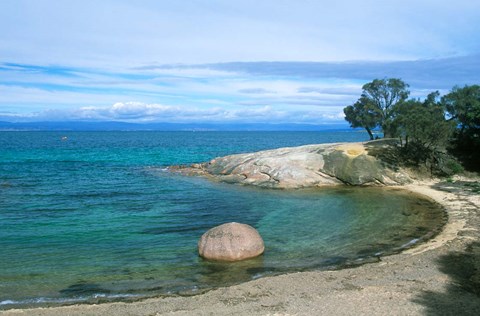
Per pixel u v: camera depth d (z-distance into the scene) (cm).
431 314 1232
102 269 1706
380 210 2861
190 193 3609
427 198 3288
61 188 3838
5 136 18238
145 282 1563
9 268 1719
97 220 2570
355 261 1780
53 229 2347
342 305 1310
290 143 13725
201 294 1438
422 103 4866
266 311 1283
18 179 4362
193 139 17312
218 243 1816
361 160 4119
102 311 1314
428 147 4388
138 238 2167
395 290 1424
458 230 2233
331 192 3653
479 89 4659
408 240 2094
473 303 1309
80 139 15562
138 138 17938
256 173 4247
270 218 2648
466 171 4350
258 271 1669
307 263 1764
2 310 1330
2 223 2473
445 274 1574
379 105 5675
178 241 2112
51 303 1384
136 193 3597
